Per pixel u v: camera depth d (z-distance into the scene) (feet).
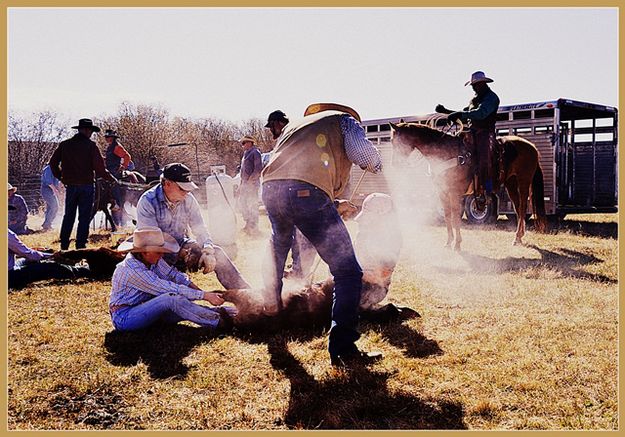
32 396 11.29
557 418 10.39
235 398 11.30
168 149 101.50
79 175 30.27
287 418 10.50
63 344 14.43
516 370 12.49
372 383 11.78
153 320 15.29
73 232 40.73
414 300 18.71
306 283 16.99
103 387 11.78
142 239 15.26
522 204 31.45
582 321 16.17
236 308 15.44
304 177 12.72
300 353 13.62
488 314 16.96
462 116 29.48
